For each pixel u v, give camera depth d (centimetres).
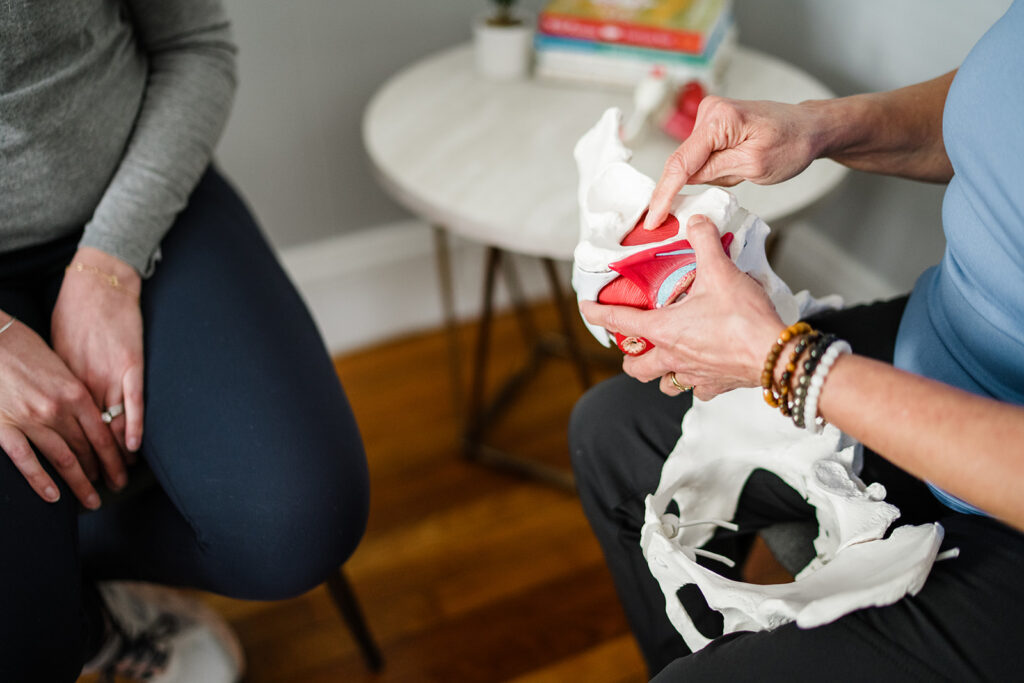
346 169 147
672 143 108
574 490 134
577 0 122
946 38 113
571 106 117
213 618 108
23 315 80
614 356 156
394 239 156
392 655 113
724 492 71
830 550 65
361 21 135
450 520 131
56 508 71
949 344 64
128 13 89
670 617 64
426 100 118
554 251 92
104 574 86
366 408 150
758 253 64
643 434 75
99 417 75
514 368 157
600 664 111
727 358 55
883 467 68
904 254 133
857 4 127
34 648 65
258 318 85
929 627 54
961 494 47
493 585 121
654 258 61
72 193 80
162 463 78
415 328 167
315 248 152
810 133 68
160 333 81
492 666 111
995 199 56
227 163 138
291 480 78
